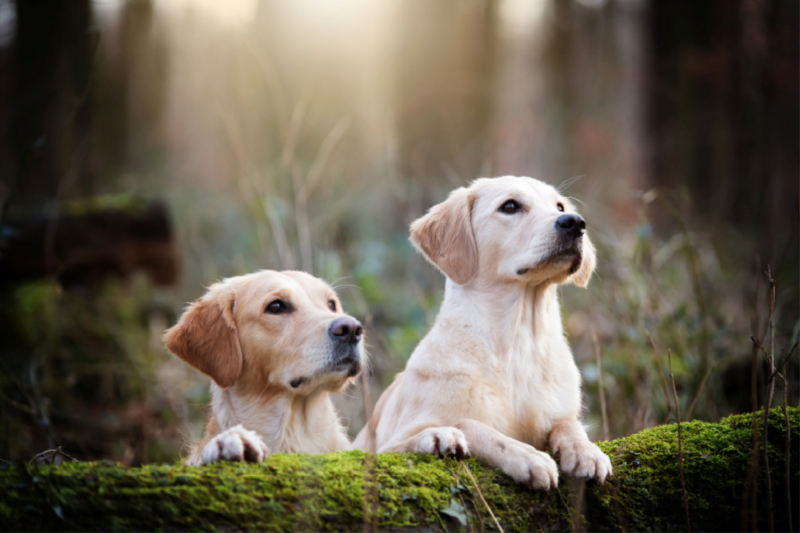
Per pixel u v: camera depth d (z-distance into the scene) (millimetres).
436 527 2494
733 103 11602
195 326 3895
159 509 2219
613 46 19219
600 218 8672
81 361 6961
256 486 2387
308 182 7230
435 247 3949
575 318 7016
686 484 2898
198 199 12656
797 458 2943
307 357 3686
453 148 10961
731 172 10867
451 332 3639
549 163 13648
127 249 8039
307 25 12867
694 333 5582
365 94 12938
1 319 7070
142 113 17422
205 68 16938
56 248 7641
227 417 3928
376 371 6574
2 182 10609
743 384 5207
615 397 5352
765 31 11195
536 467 2746
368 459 2580
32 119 10961
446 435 2906
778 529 2873
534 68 21047
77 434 5844
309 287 4031
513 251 3619
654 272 5746
